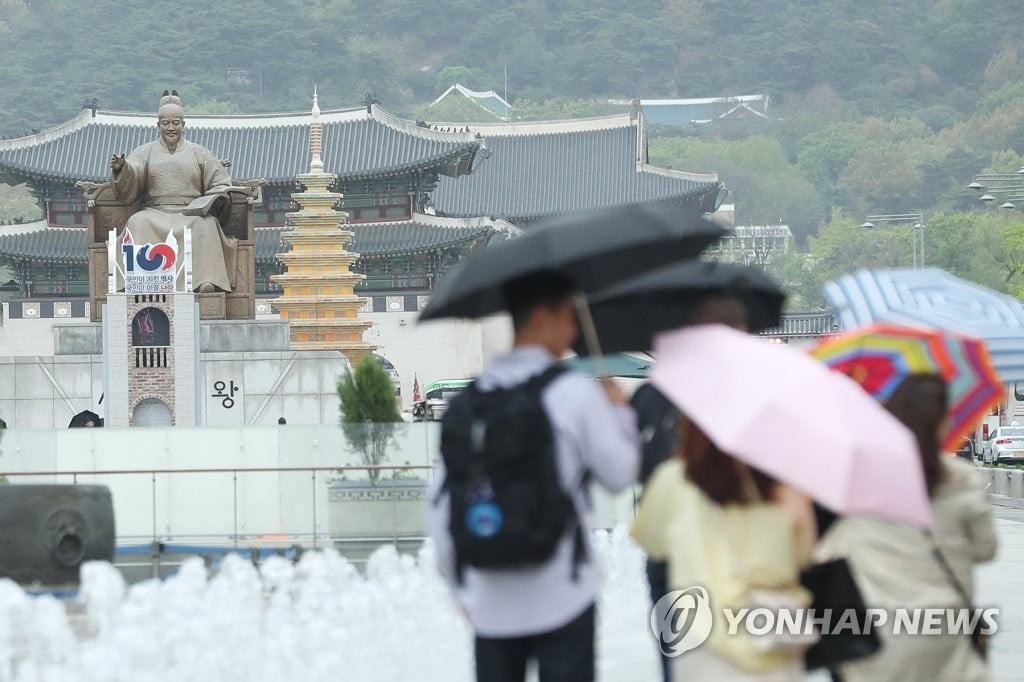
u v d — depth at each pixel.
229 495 37.72
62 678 20.41
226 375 75.94
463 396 11.34
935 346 17.47
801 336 149.12
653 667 22.75
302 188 143.75
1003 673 21.48
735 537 11.14
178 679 21.98
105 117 149.25
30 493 29.97
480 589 11.52
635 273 13.05
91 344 77.75
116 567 36.91
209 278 76.38
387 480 38.47
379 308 136.50
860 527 14.27
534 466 11.00
